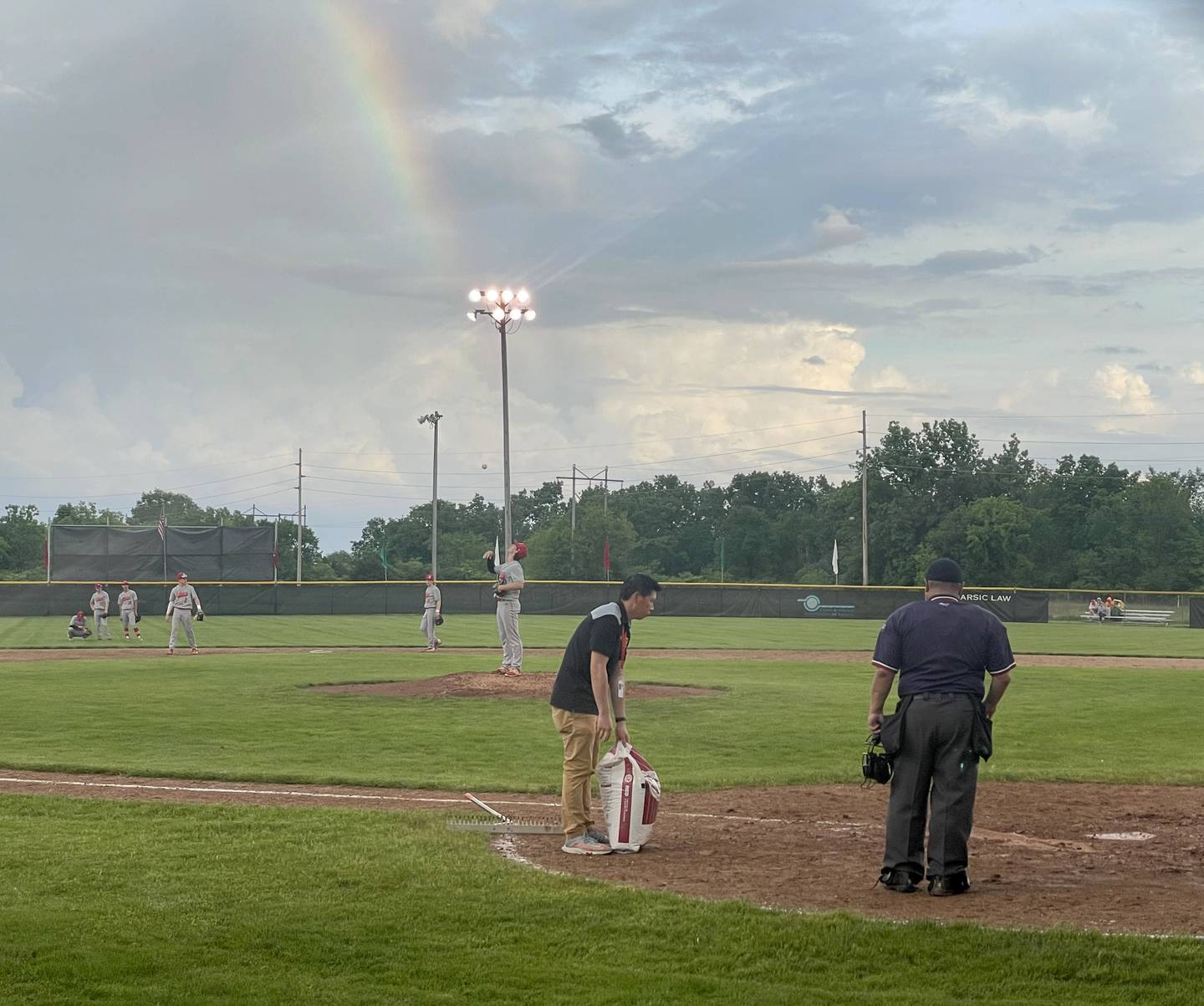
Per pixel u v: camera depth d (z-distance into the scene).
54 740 14.09
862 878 7.36
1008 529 87.00
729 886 7.16
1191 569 89.31
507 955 5.78
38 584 50.69
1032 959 5.66
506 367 25.64
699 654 30.45
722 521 119.88
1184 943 5.89
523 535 134.12
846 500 96.62
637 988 5.34
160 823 9.01
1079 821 9.45
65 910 6.47
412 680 21.02
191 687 20.25
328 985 5.37
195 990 5.29
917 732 6.98
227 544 57.75
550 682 19.38
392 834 8.55
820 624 48.78
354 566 96.19
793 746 13.87
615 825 8.06
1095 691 20.77
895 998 5.21
